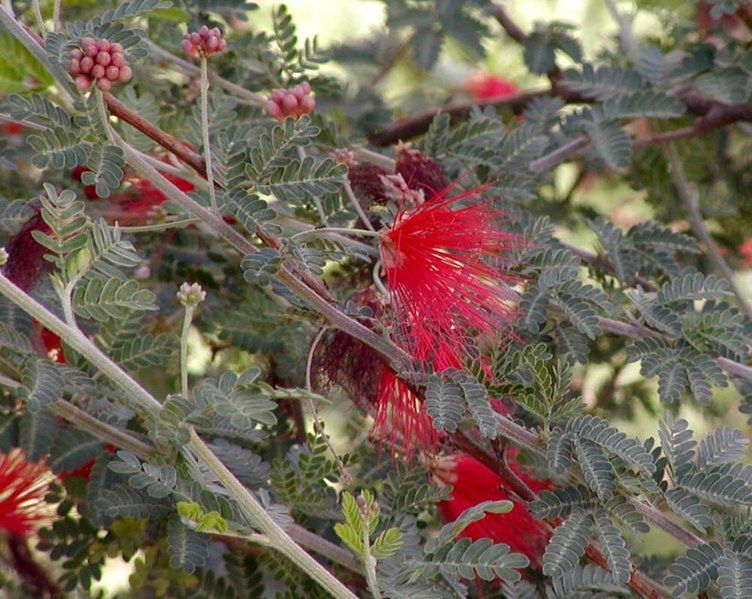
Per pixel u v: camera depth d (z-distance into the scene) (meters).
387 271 0.49
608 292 0.55
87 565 0.53
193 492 0.48
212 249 0.58
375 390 0.49
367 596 0.52
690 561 0.48
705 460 0.50
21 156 0.57
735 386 0.56
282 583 0.54
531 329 0.51
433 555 0.47
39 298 0.51
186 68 0.58
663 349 0.52
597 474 0.49
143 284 0.58
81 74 0.47
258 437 0.50
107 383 0.50
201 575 0.54
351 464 0.52
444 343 0.49
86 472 0.54
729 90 0.60
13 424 0.52
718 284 0.53
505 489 0.51
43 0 0.57
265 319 0.56
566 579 0.50
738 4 0.59
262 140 0.48
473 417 0.48
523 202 0.60
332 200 0.52
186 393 0.46
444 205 0.49
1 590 0.54
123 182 0.54
